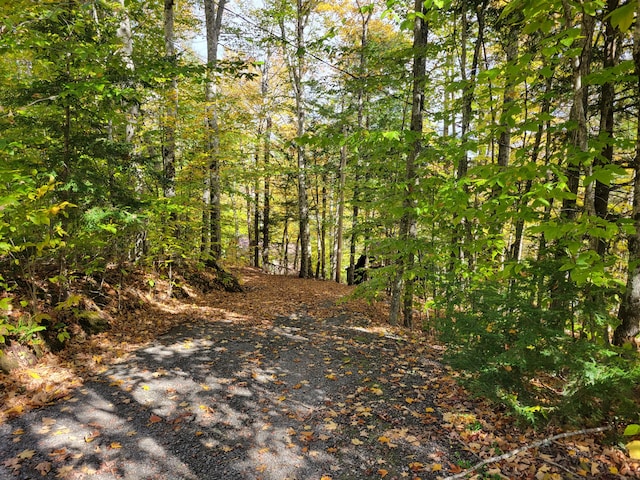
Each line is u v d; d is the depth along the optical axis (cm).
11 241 471
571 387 344
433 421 399
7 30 430
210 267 1205
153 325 724
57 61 539
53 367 498
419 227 906
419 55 690
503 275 336
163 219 906
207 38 1216
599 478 299
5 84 591
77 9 547
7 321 482
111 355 567
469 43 883
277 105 1659
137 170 733
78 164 565
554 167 257
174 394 461
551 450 335
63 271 587
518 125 302
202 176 1035
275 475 325
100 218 533
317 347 655
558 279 367
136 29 1077
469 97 664
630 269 268
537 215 281
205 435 381
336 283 1691
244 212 2680
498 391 378
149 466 332
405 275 678
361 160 1003
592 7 235
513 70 276
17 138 513
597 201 508
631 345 366
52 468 320
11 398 414
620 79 258
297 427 399
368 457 347
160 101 890
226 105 1427
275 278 1630
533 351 368
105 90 503
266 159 1811
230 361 575
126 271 837
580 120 270
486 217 313
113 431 378
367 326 802
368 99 1474
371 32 1547
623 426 347
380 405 440
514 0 253
